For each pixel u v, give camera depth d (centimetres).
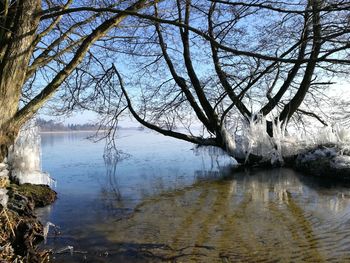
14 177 847
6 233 469
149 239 562
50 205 793
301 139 1409
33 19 499
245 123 1412
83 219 681
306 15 938
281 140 1395
